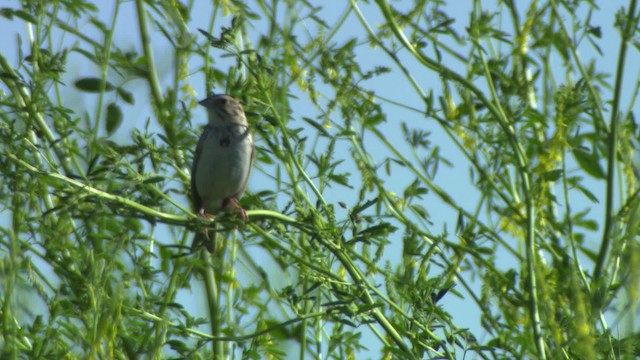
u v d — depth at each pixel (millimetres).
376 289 10445
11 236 9258
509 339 9930
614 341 9391
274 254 11375
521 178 10375
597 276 9820
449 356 10031
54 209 9781
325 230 10461
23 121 11117
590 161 10625
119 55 12273
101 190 10297
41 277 10898
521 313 10109
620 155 10500
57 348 10008
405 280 10461
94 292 9523
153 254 10984
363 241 10492
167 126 11992
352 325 10320
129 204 9977
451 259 10930
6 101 11164
